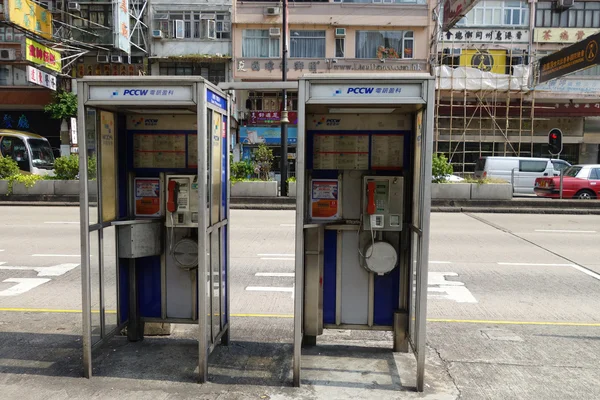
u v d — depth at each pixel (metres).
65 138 26.91
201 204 3.88
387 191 4.33
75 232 11.66
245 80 27.33
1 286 7.14
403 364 4.50
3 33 26.47
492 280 7.72
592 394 4.03
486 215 15.98
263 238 11.18
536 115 27.28
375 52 27.14
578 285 7.48
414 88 3.74
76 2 23.58
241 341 5.03
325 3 26.67
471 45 27.30
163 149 4.65
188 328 5.34
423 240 3.81
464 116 26.39
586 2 27.22
